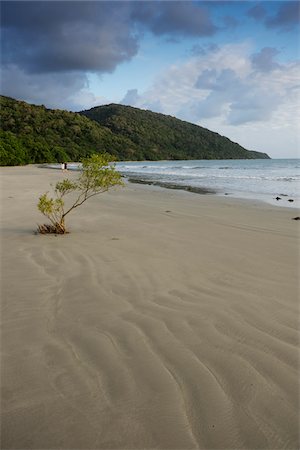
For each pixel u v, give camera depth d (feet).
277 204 48.78
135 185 85.56
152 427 7.43
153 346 10.74
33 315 12.96
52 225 30.04
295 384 8.80
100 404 8.12
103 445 6.98
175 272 18.12
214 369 9.50
